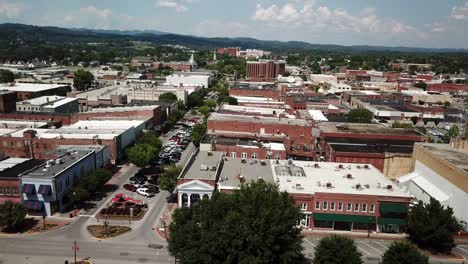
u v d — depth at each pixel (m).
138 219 87.50
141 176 113.31
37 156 119.62
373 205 84.50
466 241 84.50
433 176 102.88
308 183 90.75
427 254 78.12
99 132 129.38
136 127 143.50
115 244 76.56
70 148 112.88
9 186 87.62
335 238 62.28
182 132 174.75
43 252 72.75
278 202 62.81
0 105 180.12
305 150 133.25
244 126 133.88
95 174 98.19
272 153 113.12
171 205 95.81
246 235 56.88
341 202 84.62
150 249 75.25
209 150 115.06
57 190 87.81
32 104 175.88
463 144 110.50
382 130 143.38
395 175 118.81
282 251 59.16
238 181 89.94
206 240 58.53
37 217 87.44
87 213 90.19
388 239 83.50
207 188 86.31
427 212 79.44
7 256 71.06
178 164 128.75
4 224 78.44
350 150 119.62
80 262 69.62
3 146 120.44
